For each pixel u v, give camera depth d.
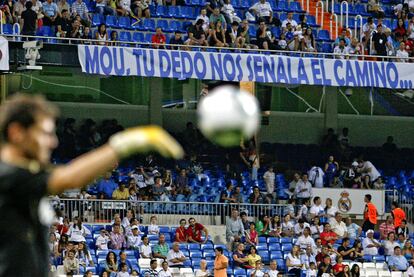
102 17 83.75
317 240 73.69
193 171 81.81
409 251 76.00
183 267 70.12
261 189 82.19
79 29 76.44
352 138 95.12
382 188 83.50
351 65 79.56
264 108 91.94
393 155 93.12
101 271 66.75
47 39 76.12
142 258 68.81
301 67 78.25
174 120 90.25
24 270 11.23
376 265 74.19
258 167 84.00
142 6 85.62
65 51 72.06
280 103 92.88
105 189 75.12
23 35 69.69
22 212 11.23
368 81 79.81
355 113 95.31
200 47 76.19
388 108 96.12
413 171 90.75
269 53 81.12
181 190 78.19
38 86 85.50
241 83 88.06
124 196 74.69
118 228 69.25
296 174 80.69
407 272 73.94
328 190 80.75
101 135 85.69
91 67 72.44
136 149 10.70
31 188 10.96
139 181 77.06
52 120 11.39
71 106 87.06
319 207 77.69
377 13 94.19
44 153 11.27
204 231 73.12
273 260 70.19
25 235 11.26
